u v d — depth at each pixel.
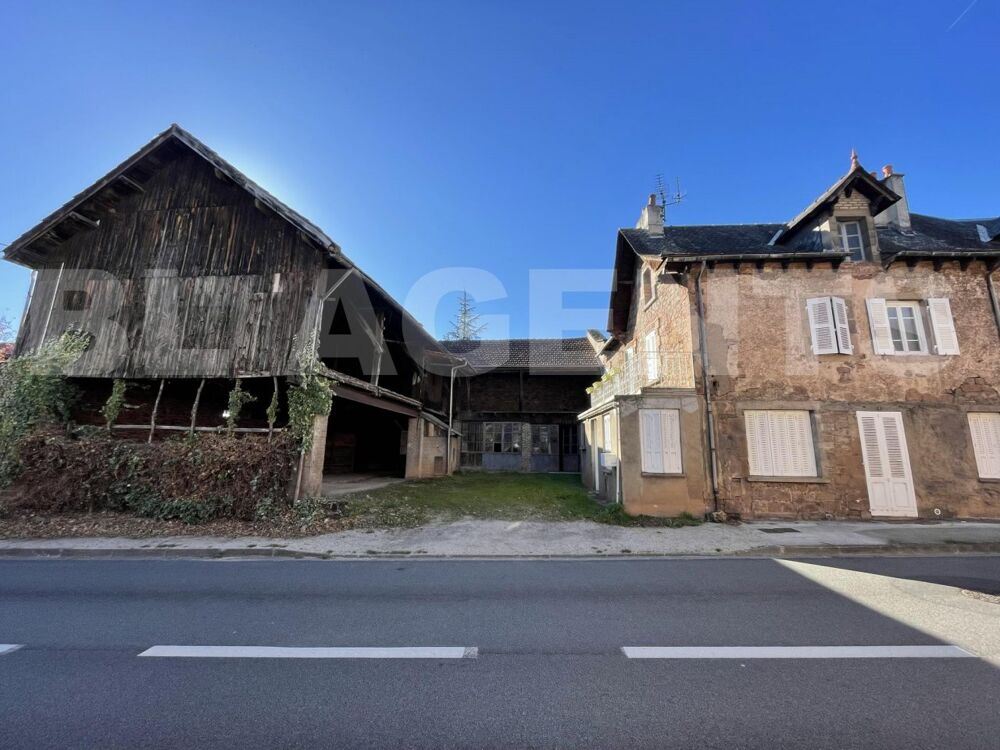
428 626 4.16
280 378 10.59
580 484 15.23
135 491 8.90
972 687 3.06
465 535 8.27
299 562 6.66
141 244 11.71
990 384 10.23
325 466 17.89
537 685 3.09
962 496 9.82
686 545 7.65
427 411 17.62
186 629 4.08
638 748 2.42
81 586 5.40
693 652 3.61
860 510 9.82
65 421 10.62
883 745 2.44
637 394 10.26
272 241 11.21
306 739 2.50
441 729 2.59
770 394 10.34
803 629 4.08
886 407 10.19
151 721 2.66
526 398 21.14
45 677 3.19
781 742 2.47
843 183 10.66
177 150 12.06
